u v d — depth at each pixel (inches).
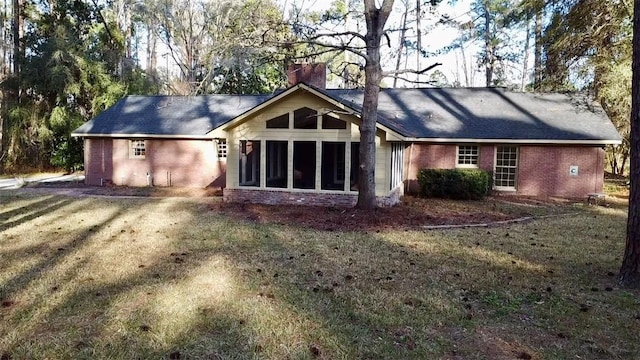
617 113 759.1
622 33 695.7
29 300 215.5
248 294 226.7
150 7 1179.3
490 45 1202.0
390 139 527.8
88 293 225.6
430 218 473.7
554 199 668.1
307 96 551.5
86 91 1080.8
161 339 174.1
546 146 706.8
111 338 175.0
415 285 244.8
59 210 508.4
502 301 221.0
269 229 404.5
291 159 566.6
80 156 1066.1
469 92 837.2
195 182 816.3
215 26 1005.2
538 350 169.3
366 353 165.9
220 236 370.9
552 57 749.9
